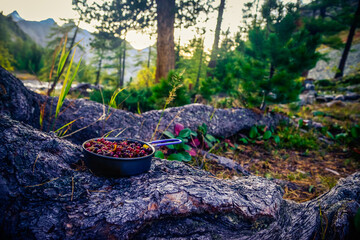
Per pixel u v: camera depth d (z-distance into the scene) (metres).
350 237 1.24
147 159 1.22
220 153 3.28
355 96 9.88
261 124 4.61
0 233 0.83
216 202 1.13
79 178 1.14
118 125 2.54
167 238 1.02
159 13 9.09
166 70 9.32
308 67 4.46
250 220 1.15
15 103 1.71
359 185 1.69
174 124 3.06
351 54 19.81
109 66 25.05
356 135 4.66
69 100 2.49
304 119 6.33
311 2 14.33
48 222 0.90
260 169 3.02
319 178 2.88
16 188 0.95
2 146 1.03
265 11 6.41
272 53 4.65
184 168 1.54
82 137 2.32
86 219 0.94
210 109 3.85
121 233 0.95
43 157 1.15
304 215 1.45
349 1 15.11
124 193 1.10
